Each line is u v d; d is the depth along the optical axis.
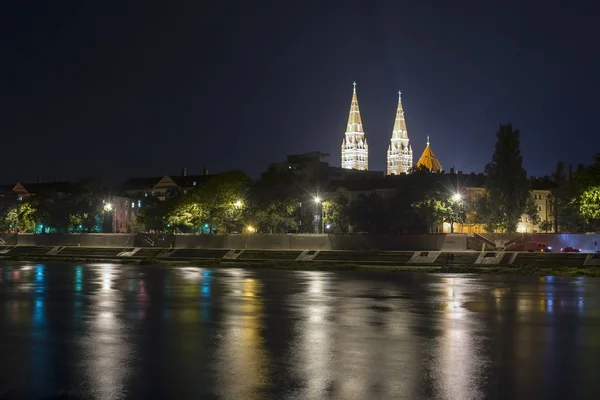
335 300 35.91
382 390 15.84
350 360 19.33
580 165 98.00
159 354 20.25
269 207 114.31
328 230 137.00
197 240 101.00
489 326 26.12
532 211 139.12
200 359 19.50
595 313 30.27
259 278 53.09
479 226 132.12
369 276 55.94
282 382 16.62
